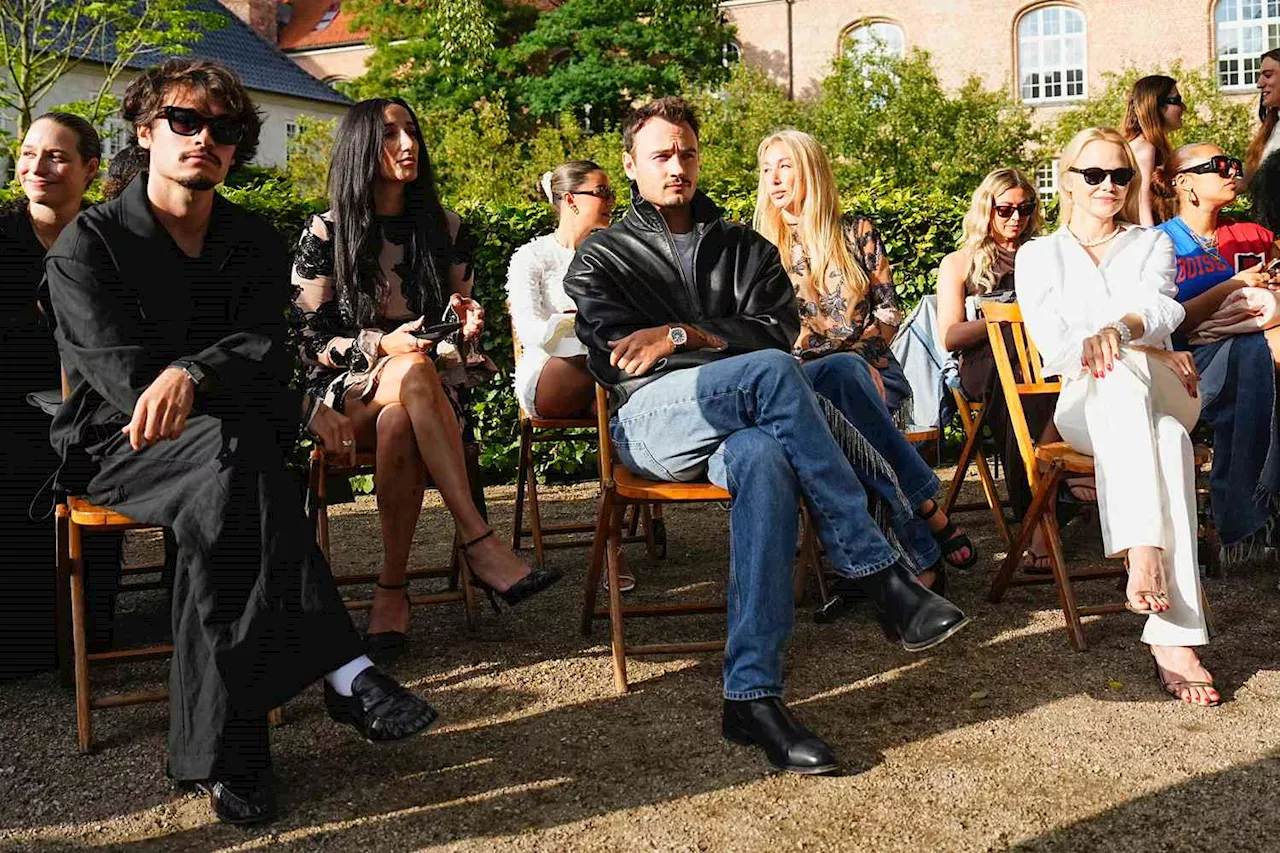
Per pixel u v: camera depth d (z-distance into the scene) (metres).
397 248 3.94
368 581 4.04
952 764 2.74
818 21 31.53
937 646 3.60
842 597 3.98
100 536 3.70
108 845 2.50
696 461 3.10
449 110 27.77
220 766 2.54
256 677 2.55
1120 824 2.43
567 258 4.91
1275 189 4.60
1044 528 3.73
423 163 3.97
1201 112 21.91
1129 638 3.62
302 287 3.86
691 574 4.57
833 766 2.68
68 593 3.56
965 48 30.34
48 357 3.62
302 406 2.99
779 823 2.48
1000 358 3.89
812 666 3.46
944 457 7.44
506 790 2.70
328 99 34.31
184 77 2.93
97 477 2.84
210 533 2.58
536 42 30.77
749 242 3.45
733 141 22.67
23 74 16.59
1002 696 3.17
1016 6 29.86
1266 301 4.05
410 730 2.62
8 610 3.58
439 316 3.96
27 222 3.73
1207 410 4.18
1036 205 4.90
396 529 3.60
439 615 4.14
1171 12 28.70
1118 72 29.17
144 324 2.92
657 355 3.13
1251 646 3.52
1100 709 3.05
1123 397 3.21
